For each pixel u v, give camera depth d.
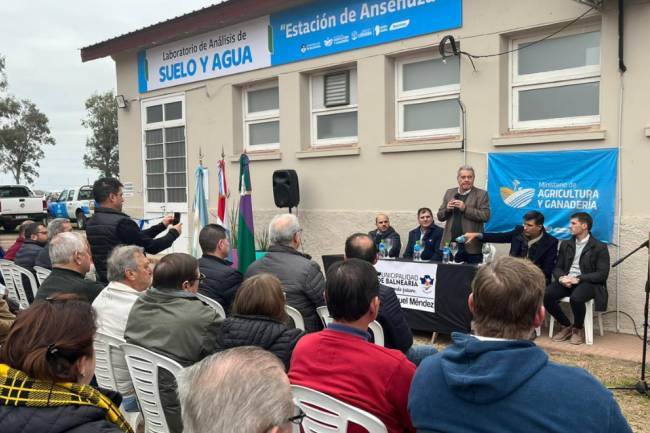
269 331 2.56
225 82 9.51
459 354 1.60
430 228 6.75
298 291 3.58
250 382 1.09
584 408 1.44
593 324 5.91
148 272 3.42
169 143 10.62
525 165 6.38
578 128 6.14
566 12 6.00
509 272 1.65
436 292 5.48
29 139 44.06
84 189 22.83
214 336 2.83
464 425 1.54
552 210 6.21
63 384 1.58
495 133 6.61
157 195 10.96
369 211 7.78
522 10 6.31
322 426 2.10
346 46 7.87
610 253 5.83
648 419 3.68
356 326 2.25
